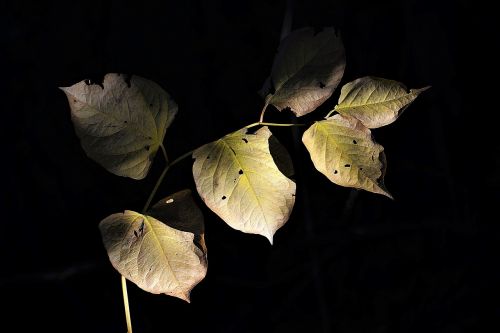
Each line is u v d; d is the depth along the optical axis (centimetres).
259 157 134
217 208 134
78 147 176
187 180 173
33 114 175
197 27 174
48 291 185
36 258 182
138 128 136
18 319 184
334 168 135
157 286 133
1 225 180
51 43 174
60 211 180
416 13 182
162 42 173
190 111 174
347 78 175
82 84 135
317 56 138
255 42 174
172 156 173
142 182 174
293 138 169
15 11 174
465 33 186
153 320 186
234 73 174
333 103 170
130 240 133
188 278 133
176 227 134
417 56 184
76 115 135
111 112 135
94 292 186
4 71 174
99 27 173
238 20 174
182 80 174
